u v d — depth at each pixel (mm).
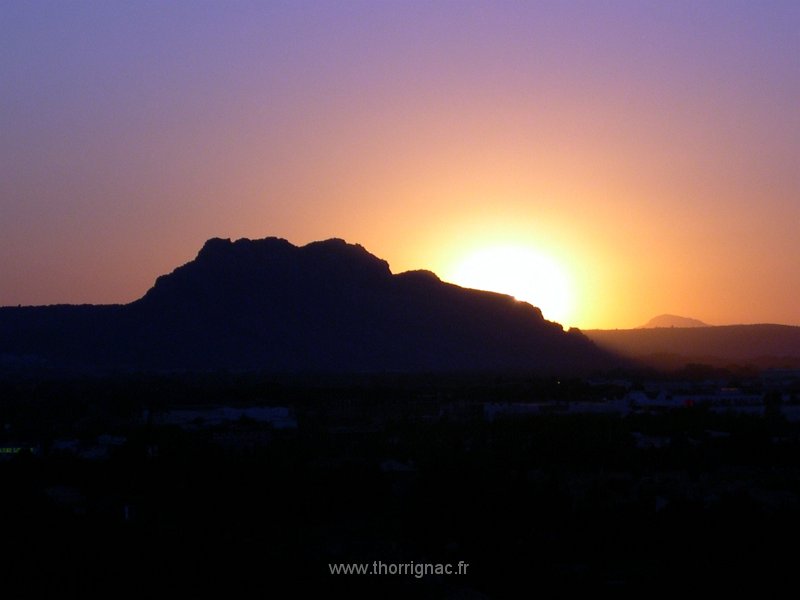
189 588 44031
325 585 45625
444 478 60906
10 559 46000
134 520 55906
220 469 65625
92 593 42844
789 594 46469
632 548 53375
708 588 47250
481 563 50312
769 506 59969
